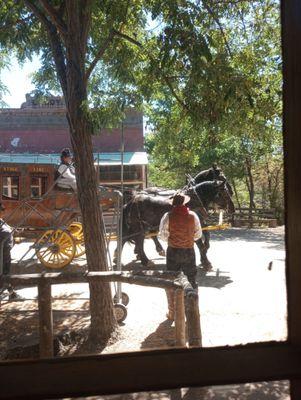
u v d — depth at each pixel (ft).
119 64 22.80
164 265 35.96
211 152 73.77
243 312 23.21
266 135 20.65
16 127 70.85
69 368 4.33
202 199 34.12
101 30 22.31
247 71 19.40
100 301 19.76
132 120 70.90
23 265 34.81
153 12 15.10
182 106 19.08
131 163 64.80
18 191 37.78
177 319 15.40
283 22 4.64
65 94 19.44
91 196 19.20
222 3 18.38
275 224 69.92
